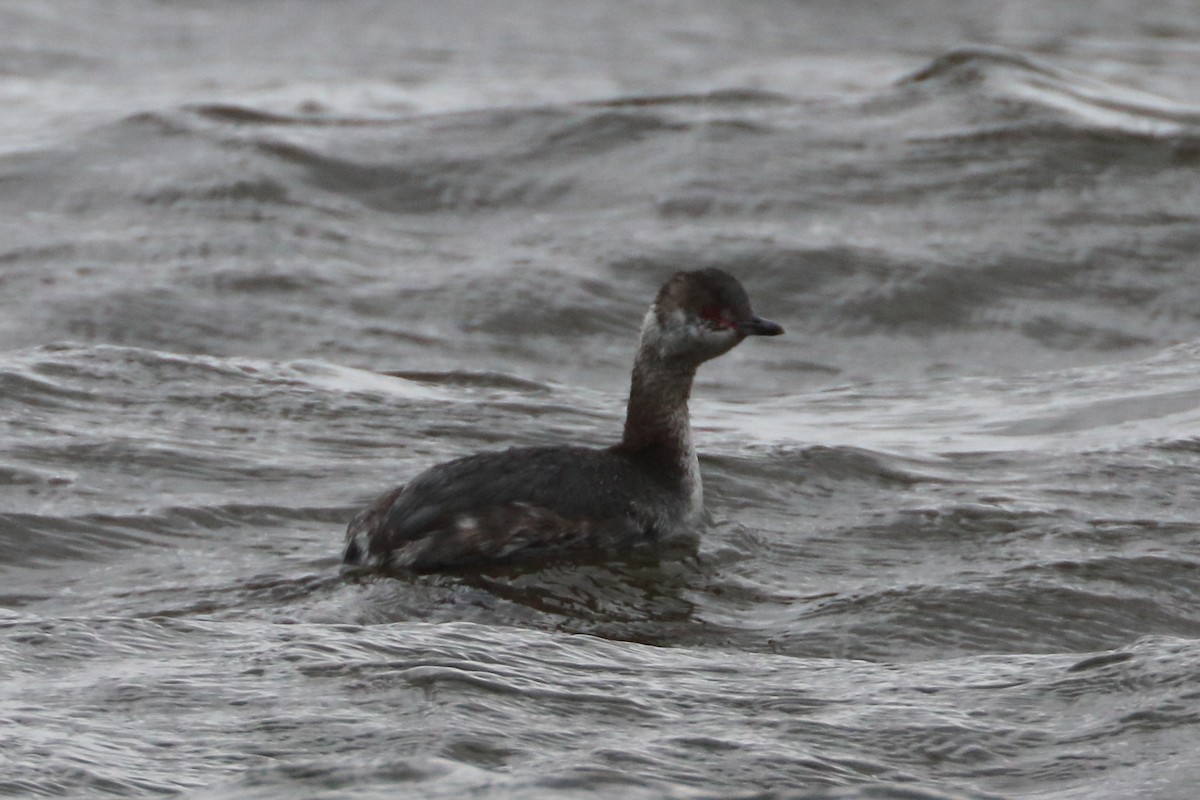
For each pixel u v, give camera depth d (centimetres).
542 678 762
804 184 2347
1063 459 1402
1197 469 1369
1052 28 4312
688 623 1052
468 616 1048
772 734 693
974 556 1188
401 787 618
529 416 1530
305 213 2269
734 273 2077
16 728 678
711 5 4734
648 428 1252
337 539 1216
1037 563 1158
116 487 1296
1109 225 2214
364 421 1485
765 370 1861
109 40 4131
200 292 1977
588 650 827
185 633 831
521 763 650
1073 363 1878
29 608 1080
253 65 3891
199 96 3294
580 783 622
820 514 1291
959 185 2341
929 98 2680
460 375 1698
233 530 1233
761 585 1131
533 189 2383
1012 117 2550
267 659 777
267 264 2067
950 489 1337
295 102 3184
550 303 1977
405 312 1950
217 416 1477
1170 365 1764
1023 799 631
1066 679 759
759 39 4294
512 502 1149
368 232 2227
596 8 4712
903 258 2095
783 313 2008
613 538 1180
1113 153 2439
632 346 1916
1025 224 2217
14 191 2361
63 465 1331
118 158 2464
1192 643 791
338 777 626
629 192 2348
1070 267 2095
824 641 1020
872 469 1382
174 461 1353
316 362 1689
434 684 738
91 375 1552
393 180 2405
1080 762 662
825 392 1745
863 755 673
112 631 823
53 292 1966
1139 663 767
